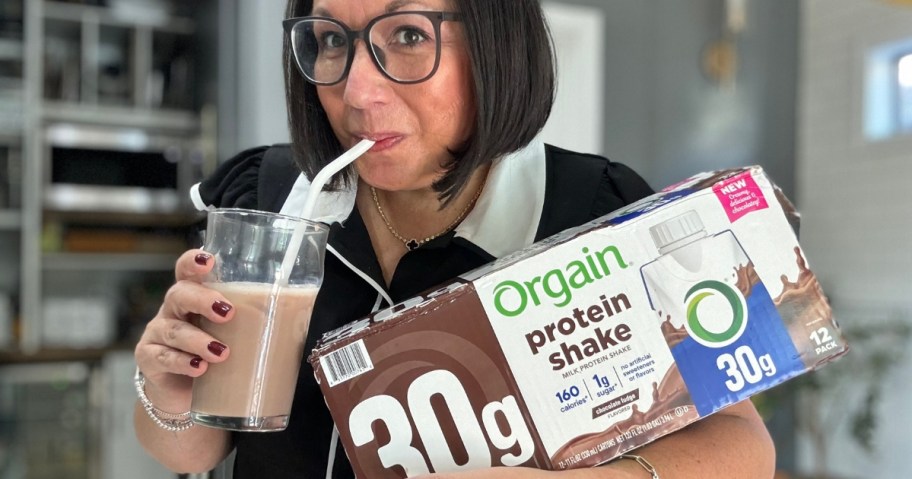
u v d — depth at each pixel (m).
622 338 0.69
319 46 0.79
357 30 0.73
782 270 0.71
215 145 3.49
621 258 0.70
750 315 0.70
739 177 0.73
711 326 0.70
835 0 3.46
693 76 3.46
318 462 0.84
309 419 0.84
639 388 0.69
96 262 3.58
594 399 0.69
